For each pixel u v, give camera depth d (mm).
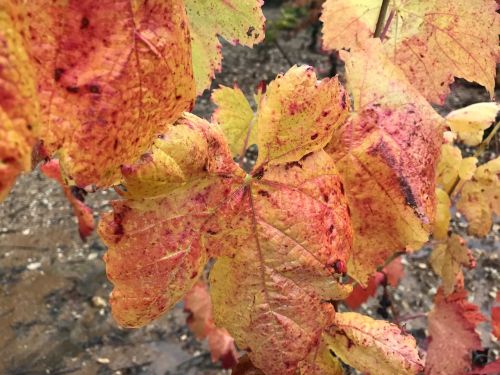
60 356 804
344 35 287
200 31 218
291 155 175
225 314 186
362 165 199
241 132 306
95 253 981
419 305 859
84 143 109
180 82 122
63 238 1011
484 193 449
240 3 213
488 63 262
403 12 269
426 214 201
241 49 1731
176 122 152
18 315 862
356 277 213
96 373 782
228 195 168
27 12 102
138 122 117
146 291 162
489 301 859
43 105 106
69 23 106
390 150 199
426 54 268
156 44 114
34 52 105
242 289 181
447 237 488
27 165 81
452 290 489
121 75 111
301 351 186
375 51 207
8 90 81
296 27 1709
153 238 160
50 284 917
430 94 270
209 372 786
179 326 854
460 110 397
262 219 174
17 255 971
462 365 480
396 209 202
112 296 163
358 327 235
